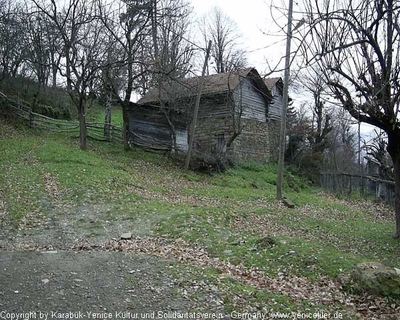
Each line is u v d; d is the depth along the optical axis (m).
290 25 6.54
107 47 24.67
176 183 19.92
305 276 7.94
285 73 18.05
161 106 26.11
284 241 9.80
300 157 32.69
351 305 6.41
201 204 16.02
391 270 6.91
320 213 18.03
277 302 6.28
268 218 14.43
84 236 10.48
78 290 6.23
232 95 28.34
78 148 22.47
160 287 6.61
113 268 7.48
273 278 7.78
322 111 37.50
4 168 16.89
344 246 11.55
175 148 25.45
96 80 26.44
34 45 29.80
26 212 11.91
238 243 10.09
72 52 24.33
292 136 34.00
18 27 29.48
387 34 8.88
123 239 10.35
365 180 27.78
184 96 27.30
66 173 16.67
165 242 10.23
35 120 27.27
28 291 6.04
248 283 7.22
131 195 15.25
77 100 25.64
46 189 14.47
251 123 31.25
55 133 26.66
